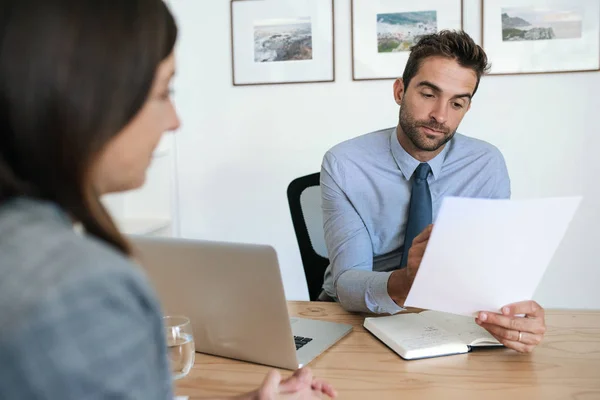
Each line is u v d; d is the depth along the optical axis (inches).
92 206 20.1
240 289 41.7
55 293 15.8
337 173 68.6
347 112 108.3
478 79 64.0
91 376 15.7
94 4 18.5
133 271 17.8
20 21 17.7
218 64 111.7
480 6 101.4
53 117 18.0
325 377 40.3
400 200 68.9
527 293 43.2
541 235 39.3
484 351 44.8
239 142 113.0
